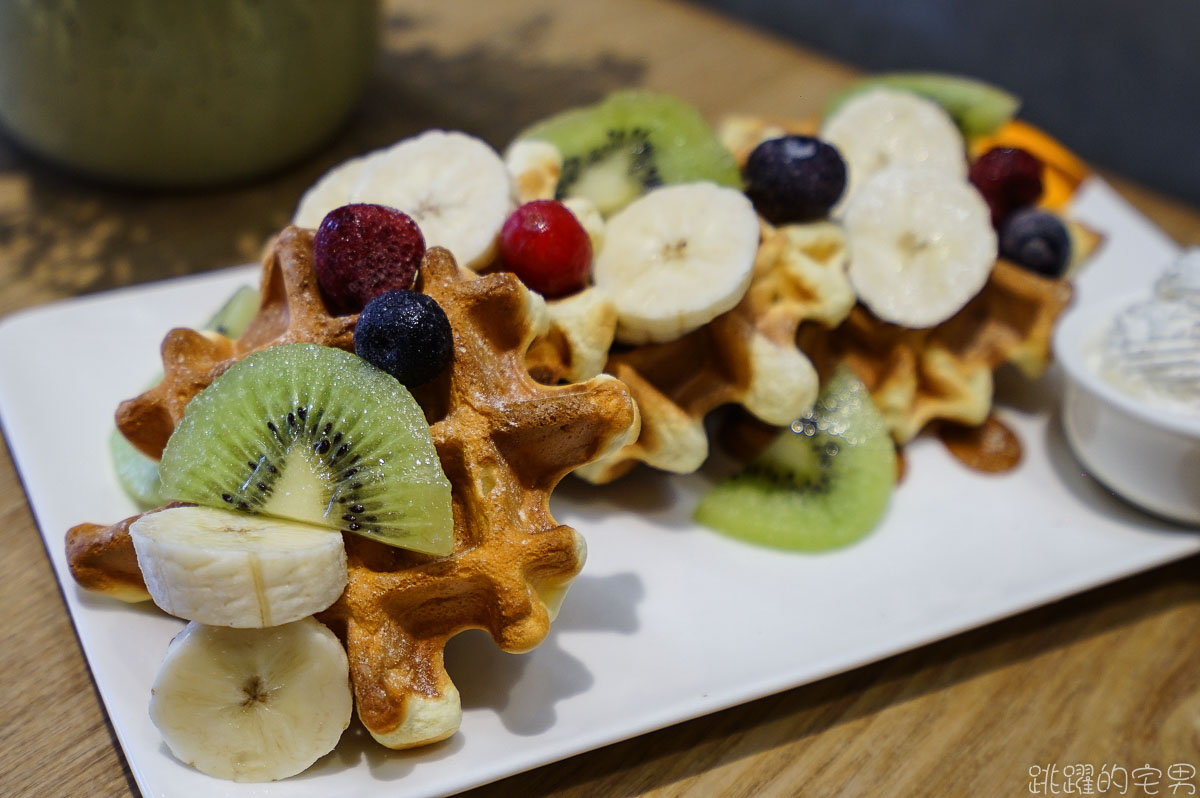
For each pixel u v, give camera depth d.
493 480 0.30
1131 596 0.35
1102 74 0.55
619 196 0.36
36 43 0.40
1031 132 0.43
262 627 0.28
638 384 0.34
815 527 0.35
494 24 0.54
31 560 0.34
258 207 0.45
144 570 0.28
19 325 0.37
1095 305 0.38
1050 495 0.36
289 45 0.41
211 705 0.29
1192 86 0.53
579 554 0.30
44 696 0.32
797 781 0.31
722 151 0.36
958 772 0.32
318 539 0.29
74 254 0.42
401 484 0.29
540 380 0.33
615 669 0.32
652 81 0.51
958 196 0.37
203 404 0.30
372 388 0.30
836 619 0.33
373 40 0.44
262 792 0.29
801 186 0.35
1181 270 0.36
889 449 0.36
